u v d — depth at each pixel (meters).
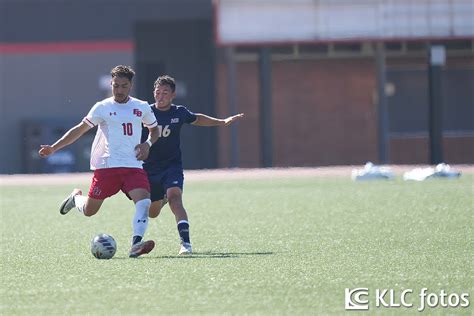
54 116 131.62
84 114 131.75
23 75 131.62
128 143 38.44
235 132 124.00
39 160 128.50
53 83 131.88
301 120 137.38
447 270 33.72
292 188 81.19
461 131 136.25
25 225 53.88
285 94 137.25
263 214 57.62
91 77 131.75
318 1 120.94
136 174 38.53
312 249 40.19
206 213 58.88
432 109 121.00
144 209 38.19
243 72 136.38
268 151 122.06
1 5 131.38
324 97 137.12
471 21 121.56
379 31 121.25
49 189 87.44
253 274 33.09
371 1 121.12
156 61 135.00
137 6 131.00
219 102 136.00
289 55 136.25
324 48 135.12
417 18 121.44
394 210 58.03
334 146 137.62
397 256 37.50
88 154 127.81
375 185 82.06
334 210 59.22
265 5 120.62
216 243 43.03
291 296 29.02
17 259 38.31
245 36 120.50
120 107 38.28
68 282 31.98
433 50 120.62
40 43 131.50
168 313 26.75
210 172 113.31
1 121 131.00
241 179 96.69
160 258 37.66
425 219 52.19
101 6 131.38
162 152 40.47
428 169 90.56
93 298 29.05
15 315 26.72
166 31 134.75
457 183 81.44
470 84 135.75
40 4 131.50
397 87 135.62
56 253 40.16
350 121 137.38
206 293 29.59
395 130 136.00
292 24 120.94
